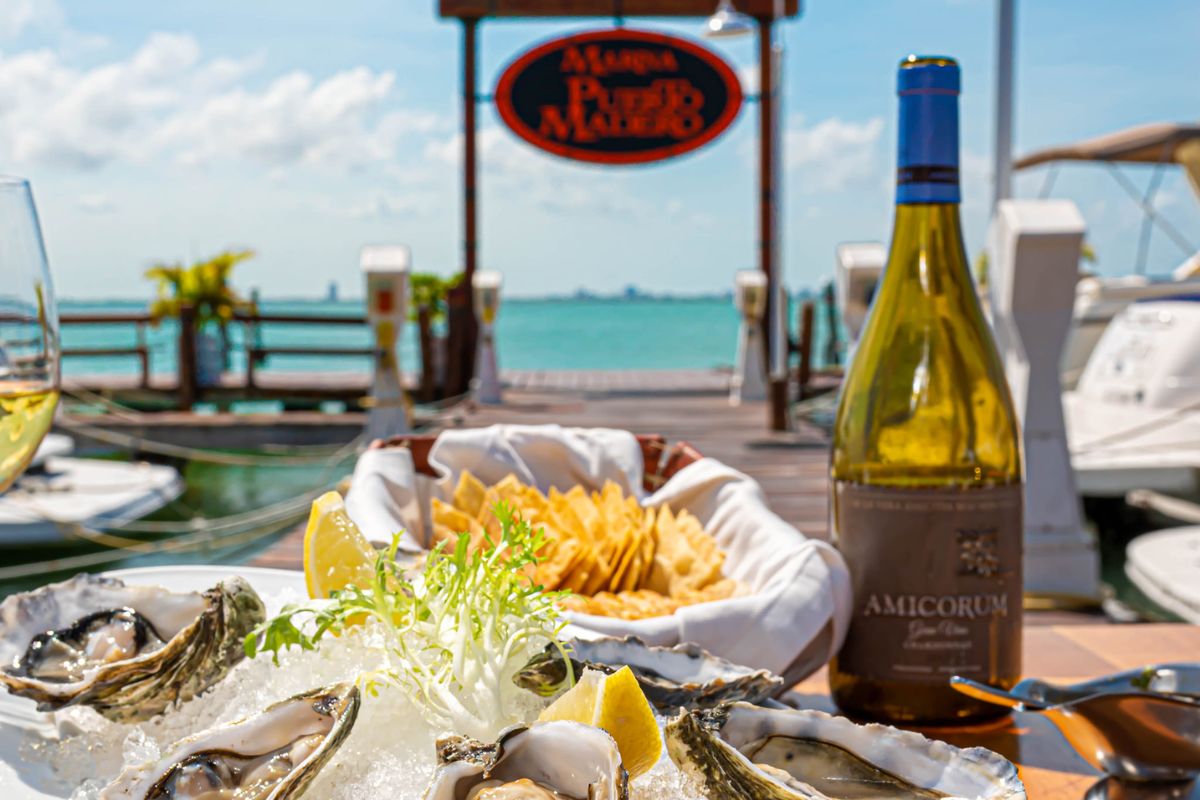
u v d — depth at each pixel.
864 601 0.94
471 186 9.32
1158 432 6.84
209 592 0.70
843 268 5.82
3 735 0.66
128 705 0.66
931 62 0.96
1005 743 0.90
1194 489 6.31
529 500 1.33
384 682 0.61
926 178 0.98
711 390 9.66
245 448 8.31
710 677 0.73
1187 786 0.74
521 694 0.68
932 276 1.03
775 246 7.34
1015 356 3.40
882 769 0.61
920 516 0.92
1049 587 3.40
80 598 0.73
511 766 0.53
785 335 7.17
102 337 38.38
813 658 0.95
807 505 4.58
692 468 1.42
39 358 0.91
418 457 1.52
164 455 8.25
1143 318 7.58
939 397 1.02
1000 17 4.50
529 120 9.18
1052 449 3.41
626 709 0.56
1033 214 3.31
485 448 1.47
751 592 1.12
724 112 9.13
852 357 1.06
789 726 0.62
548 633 0.67
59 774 0.63
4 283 0.89
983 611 0.92
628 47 9.09
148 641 0.70
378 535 1.12
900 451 1.01
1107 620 3.20
